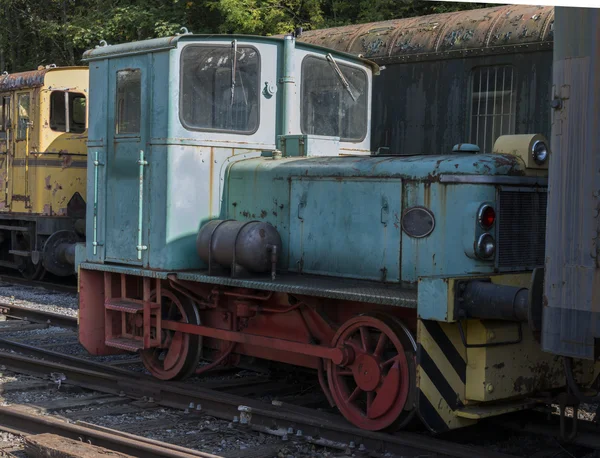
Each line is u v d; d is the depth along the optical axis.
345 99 7.18
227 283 5.84
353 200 5.66
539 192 5.39
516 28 8.86
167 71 6.20
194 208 6.35
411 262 5.31
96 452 4.69
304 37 11.43
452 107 9.48
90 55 6.96
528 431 5.32
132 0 20.52
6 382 6.76
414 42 9.81
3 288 12.91
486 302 4.71
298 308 5.90
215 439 5.29
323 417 5.55
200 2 18.94
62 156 12.95
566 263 4.18
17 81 13.17
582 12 4.07
